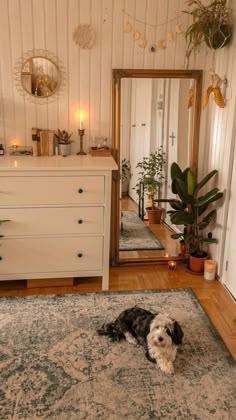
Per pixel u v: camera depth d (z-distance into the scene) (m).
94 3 2.77
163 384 1.93
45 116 2.98
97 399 1.83
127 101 2.98
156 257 3.36
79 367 2.04
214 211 3.06
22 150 2.98
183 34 2.92
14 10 2.71
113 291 2.85
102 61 2.91
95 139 3.08
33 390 1.88
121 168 3.13
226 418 1.73
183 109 3.09
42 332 2.33
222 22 2.66
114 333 2.28
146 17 2.86
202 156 3.24
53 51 2.84
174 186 3.09
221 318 2.54
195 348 2.21
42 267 2.79
